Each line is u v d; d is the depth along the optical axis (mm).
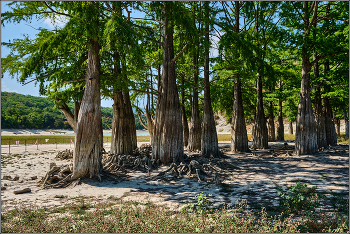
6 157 20922
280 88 29438
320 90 22672
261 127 24578
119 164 14547
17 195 8922
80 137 11094
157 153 15242
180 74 25422
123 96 19875
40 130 97062
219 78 20359
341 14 18000
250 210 6520
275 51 22953
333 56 18359
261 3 18750
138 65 12523
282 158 17516
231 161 16828
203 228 4914
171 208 6965
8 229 5305
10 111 89250
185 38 14695
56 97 17125
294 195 6945
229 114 29781
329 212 6066
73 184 10414
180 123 15414
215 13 15406
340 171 11984
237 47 15727
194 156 17328
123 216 5773
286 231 4629
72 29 10617
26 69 13477
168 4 13133
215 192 8914
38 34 13766
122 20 10641
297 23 18516
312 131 18688
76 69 14898
